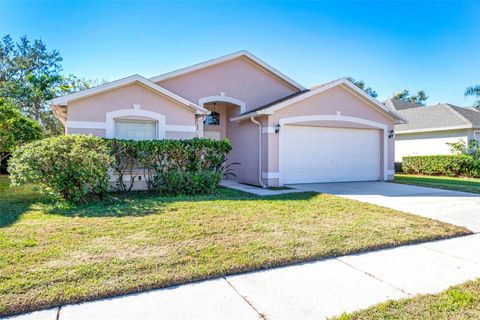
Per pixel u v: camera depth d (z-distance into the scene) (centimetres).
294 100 1276
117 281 354
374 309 311
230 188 1205
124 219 631
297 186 1257
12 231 539
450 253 486
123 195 950
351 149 1448
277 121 1264
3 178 1509
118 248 459
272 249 468
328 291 353
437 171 1944
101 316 294
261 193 1044
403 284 372
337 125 1386
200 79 1446
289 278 386
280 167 1267
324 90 1348
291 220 648
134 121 1109
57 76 2436
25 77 2369
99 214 677
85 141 852
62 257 420
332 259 453
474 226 644
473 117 2108
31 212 703
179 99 1137
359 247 489
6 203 814
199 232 546
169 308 311
